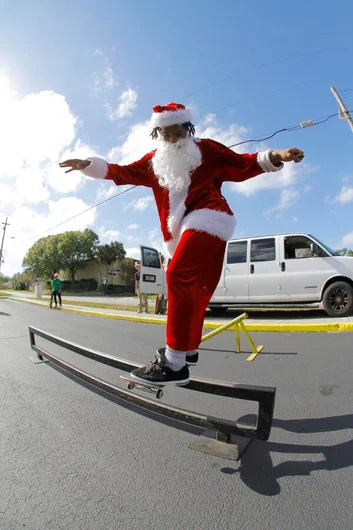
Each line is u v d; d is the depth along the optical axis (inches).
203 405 103.2
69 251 1612.9
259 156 72.8
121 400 110.0
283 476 66.3
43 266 1644.9
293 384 118.1
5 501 62.1
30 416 99.9
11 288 2394.2
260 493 61.6
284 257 285.0
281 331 219.8
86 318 363.9
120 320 336.8
